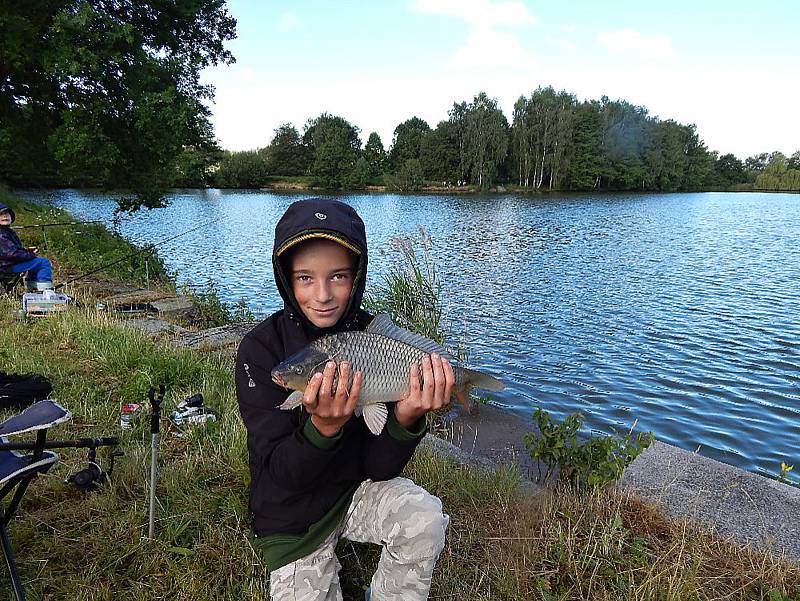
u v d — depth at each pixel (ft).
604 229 43.98
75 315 9.97
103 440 4.09
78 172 22.59
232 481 5.00
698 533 4.58
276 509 3.19
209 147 26.43
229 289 21.13
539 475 6.04
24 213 27.37
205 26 27.20
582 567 4.06
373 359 2.96
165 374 7.49
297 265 3.20
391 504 3.22
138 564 3.92
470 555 4.19
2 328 9.25
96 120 22.44
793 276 23.98
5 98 23.59
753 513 5.02
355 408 2.97
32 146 24.62
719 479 5.64
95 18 20.93
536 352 13.47
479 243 34.24
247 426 3.32
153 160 24.49
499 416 8.71
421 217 53.93
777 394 11.12
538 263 26.81
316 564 3.26
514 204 76.84
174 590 3.71
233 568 3.87
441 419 8.30
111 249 21.75
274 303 18.93
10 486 3.66
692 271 25.07
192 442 5.71
